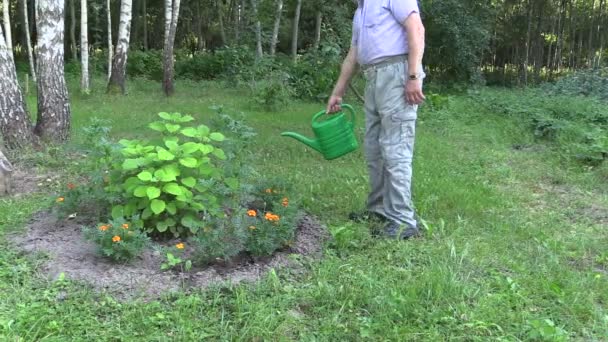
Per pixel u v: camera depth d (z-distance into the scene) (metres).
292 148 7.31
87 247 3.71
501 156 7.55
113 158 4.00
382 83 4.04
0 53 6.37
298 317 3.03
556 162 7.24
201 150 3.88
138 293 3.16
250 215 3.75
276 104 11.60
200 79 20.55
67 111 7.08
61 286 3.21
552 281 3.51
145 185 3.72
